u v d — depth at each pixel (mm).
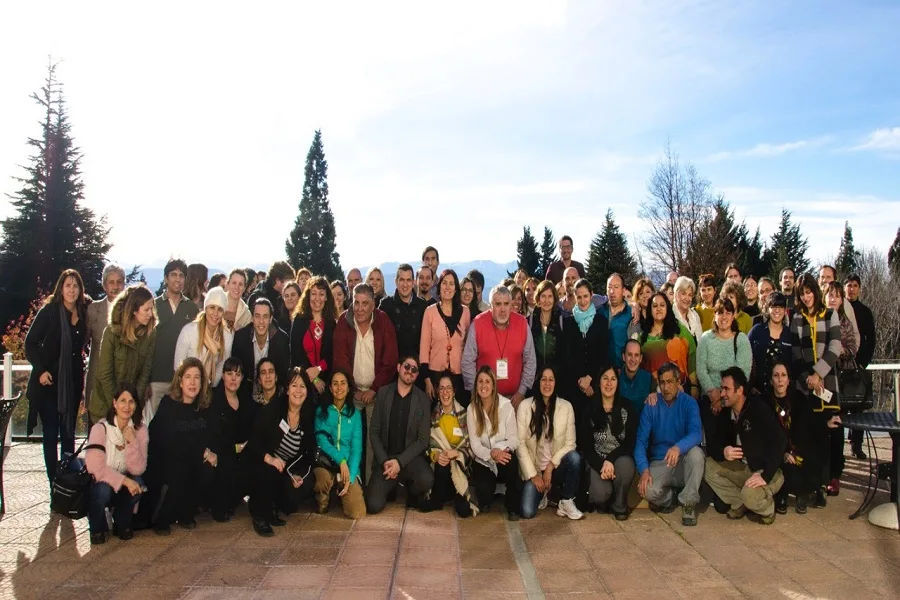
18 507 5871
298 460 5562
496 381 6082
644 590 4125
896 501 5234
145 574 4320
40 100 33688
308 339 6215
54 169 33344
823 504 5902
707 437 5805
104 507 4871
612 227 45375
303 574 4328
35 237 32188
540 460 5848
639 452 5719
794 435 5645
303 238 45312
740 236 41688
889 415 5574
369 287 6090
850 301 7152
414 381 6141
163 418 5176
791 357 6234
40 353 5965
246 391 5773
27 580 4223
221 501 5438
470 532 5270
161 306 5934
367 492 5754
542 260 53438
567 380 6332
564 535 5203
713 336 6098
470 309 7148
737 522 5508
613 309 6676
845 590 4094
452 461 5703
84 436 7906
